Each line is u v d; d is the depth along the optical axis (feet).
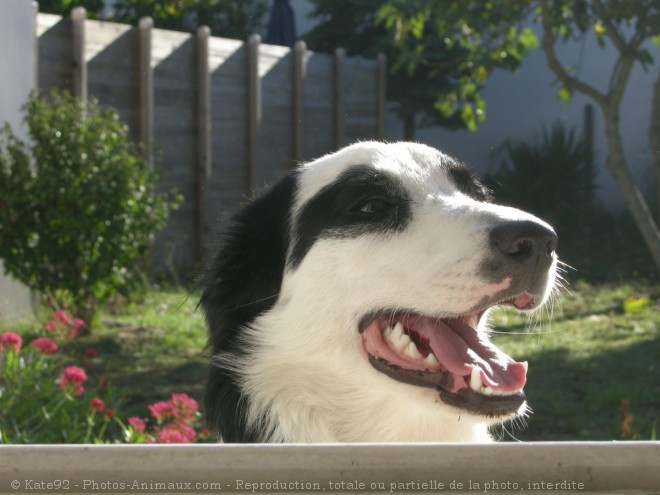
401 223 9.93
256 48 38.60
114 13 51.03
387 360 9.71
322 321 10.05
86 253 26.35
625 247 43.65
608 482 5.08
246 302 10.68
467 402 9.09
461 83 32.65
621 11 27.91
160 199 28.40
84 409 17.02
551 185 48.83
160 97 35.78
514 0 27.76
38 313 27.53
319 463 5.13
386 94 48.52
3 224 25.96
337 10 50.72
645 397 21.20
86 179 26.16
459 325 9.69
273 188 11.07
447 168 10.85
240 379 10.46
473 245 9.20
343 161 10.50
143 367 23.43
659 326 28.73
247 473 5.13
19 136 27.63
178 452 5.13
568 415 20.25
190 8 51.88
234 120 38.55
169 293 32.01
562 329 28.60
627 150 50.80
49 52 31.71
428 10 28.32
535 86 53.26
